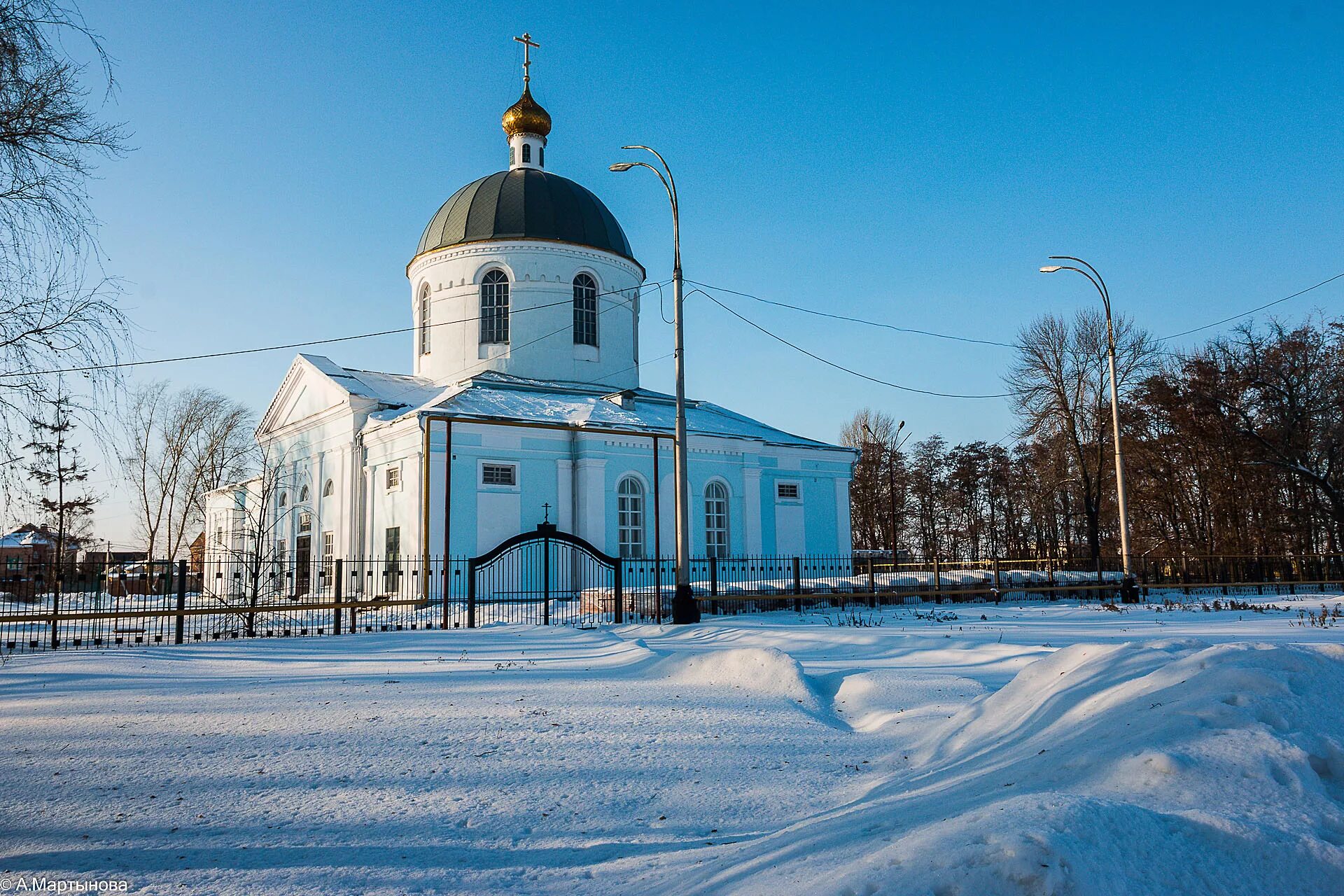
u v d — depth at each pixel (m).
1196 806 3.58
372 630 20.16
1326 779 3.82
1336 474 36.31
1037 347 41.09
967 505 66.31
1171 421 42.53
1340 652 5.29
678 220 20.53
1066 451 42.06
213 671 13.20
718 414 38.75
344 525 32.16
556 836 5.30
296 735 8.12
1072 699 5.68
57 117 10.29
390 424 30.06
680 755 7.25
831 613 22.84
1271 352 38.59
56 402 11.07
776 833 4.84
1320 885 3.07
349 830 5.43
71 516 36.94
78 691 11.16
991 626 17.81
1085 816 3.29
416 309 38.22
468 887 4.48
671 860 4.71
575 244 36.78
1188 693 4.79
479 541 28.80
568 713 9.03
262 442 39.72
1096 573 30.38
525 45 39.97
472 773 6.73
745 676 10.70
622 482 31.89
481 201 37.16
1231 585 33.44
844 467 38.41
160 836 5.34
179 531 47.78
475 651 15.18
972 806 4.11
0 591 26.28
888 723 8.37
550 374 36.00
